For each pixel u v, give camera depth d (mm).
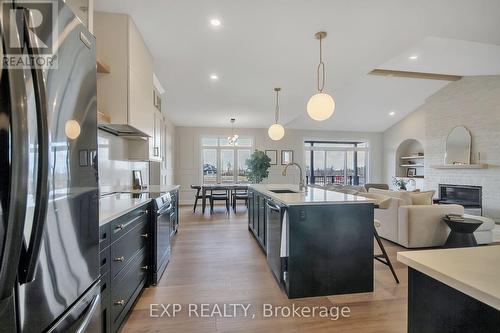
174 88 4824
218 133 8508
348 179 9500
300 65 3754
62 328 940
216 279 2668
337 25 2701
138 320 1964
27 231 741
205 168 8523
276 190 3602
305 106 5984
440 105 6691
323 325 1917
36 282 810
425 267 809
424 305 844
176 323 1934
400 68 5023
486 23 2643
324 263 2350
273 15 2531
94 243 1196
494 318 647
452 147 6355
